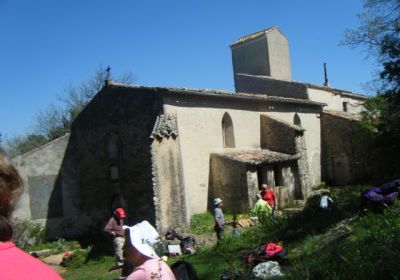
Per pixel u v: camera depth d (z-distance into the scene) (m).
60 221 24.06
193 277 5.09
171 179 21.11
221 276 9.04
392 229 8.06
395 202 10.46
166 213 20.67
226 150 24.36
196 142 22.77
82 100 47.69
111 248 19.12
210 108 23.92
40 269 1.95
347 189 23.86
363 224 9.73
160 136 20.75
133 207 21.84
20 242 22.25
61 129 47.41
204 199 22.81
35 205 23.64
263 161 23.28
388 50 25.70
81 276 15.10
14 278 1.82
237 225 19.41
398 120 26.80
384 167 28.72
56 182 24.34
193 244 16.88
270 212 15.64
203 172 22.97
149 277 4.23
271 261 8.95
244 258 10.01
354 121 31.70
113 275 14.27
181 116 22.09
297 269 7.64
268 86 34.78
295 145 26.30
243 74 36.44
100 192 23.64
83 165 24.59
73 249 21.50
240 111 25.97
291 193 25.83
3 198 1.99
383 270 6.31
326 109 34.81
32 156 24.00
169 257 15.77
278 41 37.47
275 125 27.02
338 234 9.48
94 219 23.83
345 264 6.87
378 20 26.27
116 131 23.00
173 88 21.25
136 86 22.02
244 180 22.33
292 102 29.89
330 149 33.03
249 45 37.56
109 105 23.47
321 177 32.78
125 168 22.44
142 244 4.50
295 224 13.32
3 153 2.07
